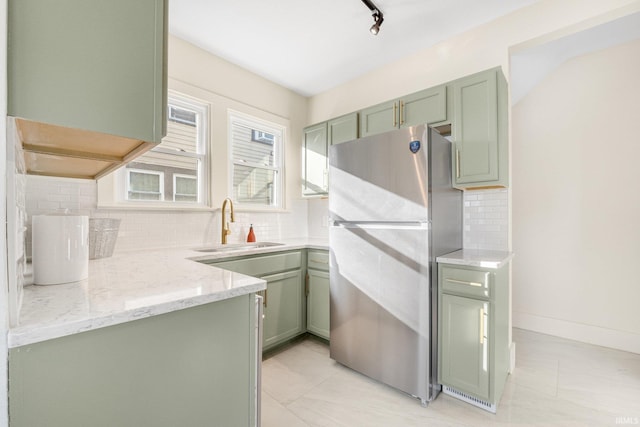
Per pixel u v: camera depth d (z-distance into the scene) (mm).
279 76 2975
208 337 884
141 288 904
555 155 2775
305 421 1603
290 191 3281
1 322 567
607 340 2498
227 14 2070
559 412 1649
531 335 2748
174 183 2406
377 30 2037
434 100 2115
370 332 1982
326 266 2484
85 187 1872
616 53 2482
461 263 1719
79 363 656
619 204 2479
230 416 944
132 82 753
